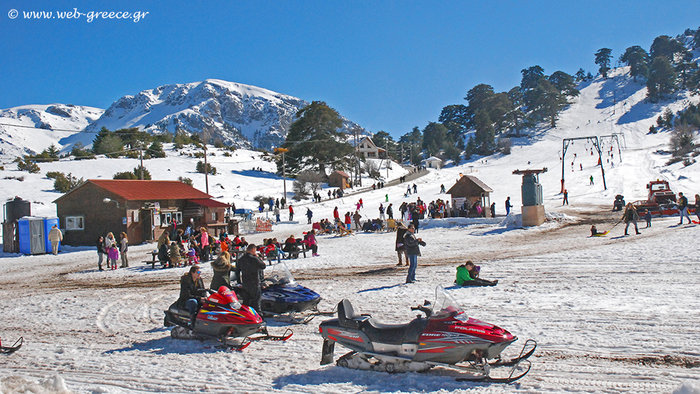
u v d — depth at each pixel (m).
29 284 19.70
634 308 10.25
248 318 9.10
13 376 7.84
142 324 11.41
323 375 7.35
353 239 32.28
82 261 27.69
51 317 12.74
